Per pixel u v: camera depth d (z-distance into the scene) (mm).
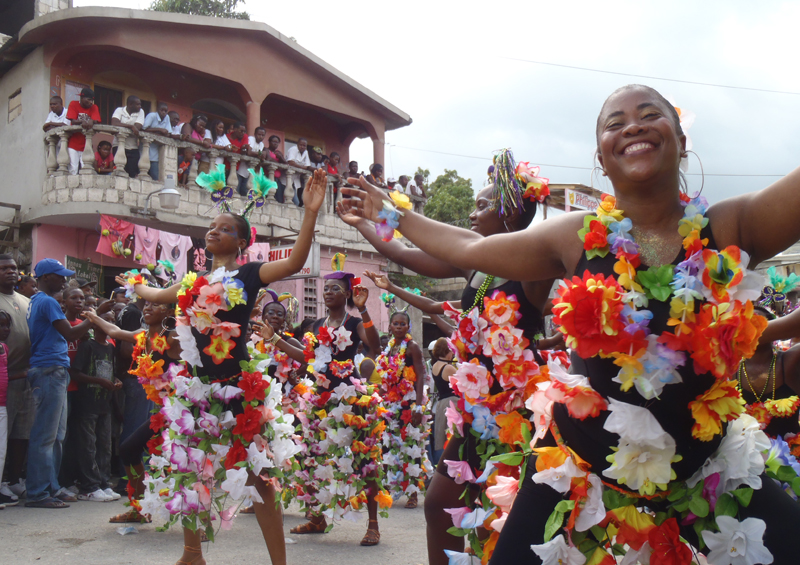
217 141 13680
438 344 6680
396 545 4785
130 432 6773
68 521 5148
